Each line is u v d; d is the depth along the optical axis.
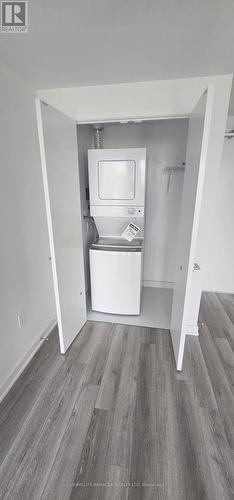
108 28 1.17
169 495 1.12
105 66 1.56
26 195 1.84
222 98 1.73
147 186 2.90
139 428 1.42
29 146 1.85
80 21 1.12
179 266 1.97
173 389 1.68
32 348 2.03
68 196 1.92
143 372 1.83
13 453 1.29
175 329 2.01
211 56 1.44
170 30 1.19
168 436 1.38
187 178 1.80
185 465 1.24
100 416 1.49
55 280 1.82
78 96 1.93
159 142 2.71
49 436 1.38
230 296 3.11
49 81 1.78
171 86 1.78
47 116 1.53
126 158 2.20
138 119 1.92
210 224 1.96
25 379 1.78
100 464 1.24
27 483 1.17
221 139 1.78
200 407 1.55
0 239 1.55
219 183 2.77
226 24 1.14
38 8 1.03
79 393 1.65
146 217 3.03
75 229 2.10
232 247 3.00
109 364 1.92
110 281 2.47
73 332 2.18
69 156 1.90
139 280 2.43
